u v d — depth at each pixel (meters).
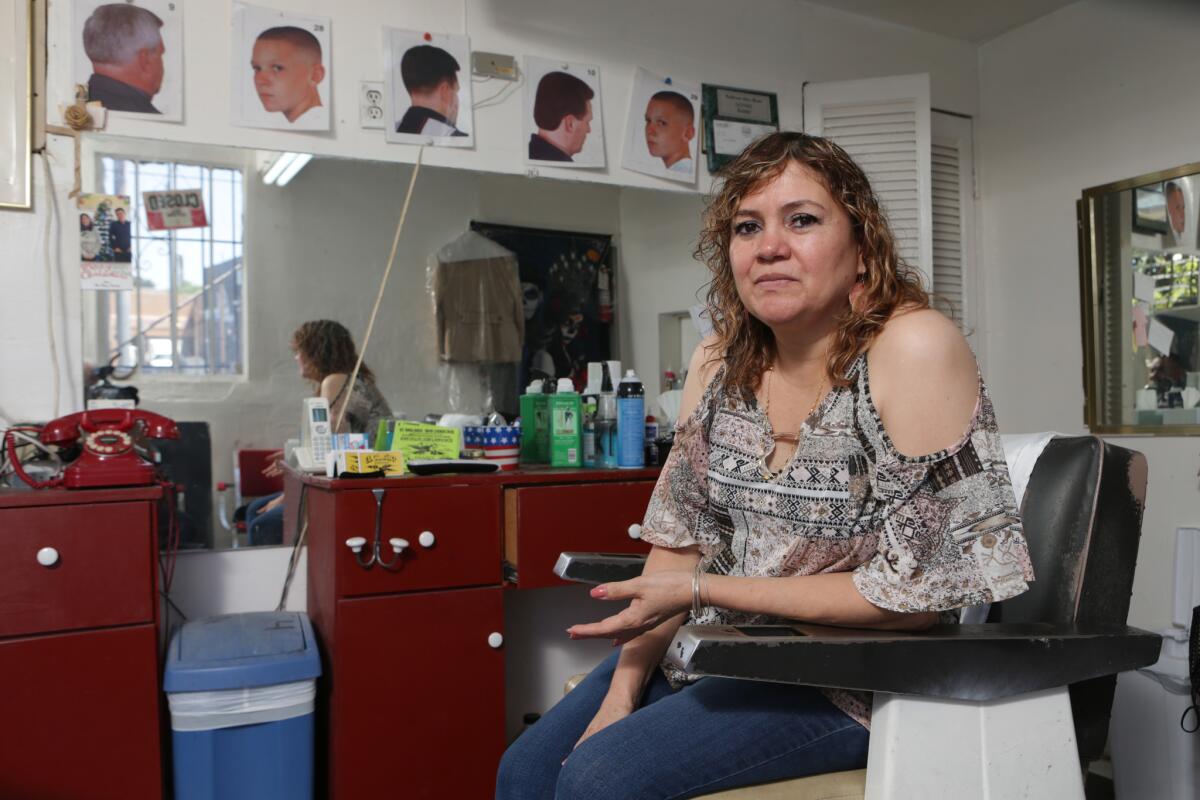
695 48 2.56
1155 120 2.49
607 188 2.44
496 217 2.31
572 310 2.39
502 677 1.87
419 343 2.23
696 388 1.27
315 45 2.12
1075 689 1.07
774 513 1.08
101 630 1.59
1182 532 2.15
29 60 1.87
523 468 2.14
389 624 1.78
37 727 1.54
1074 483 1.15
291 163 2.11
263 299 2.09
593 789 0.95
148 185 1.98
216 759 1.65
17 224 1.87
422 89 2.22
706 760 0.98
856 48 2.81
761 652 0.88
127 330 1.97
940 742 0.95
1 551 1.53
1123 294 2.56
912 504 0.97
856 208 1.05
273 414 2.09
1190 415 2.37
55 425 1.64
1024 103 2.87
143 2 1.97
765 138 1.10
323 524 1.88
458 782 1.82
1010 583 0.94
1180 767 1.78
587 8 2.42
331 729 1.77
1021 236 2.88
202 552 2.02
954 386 0.97
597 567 1.27
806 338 1.10
